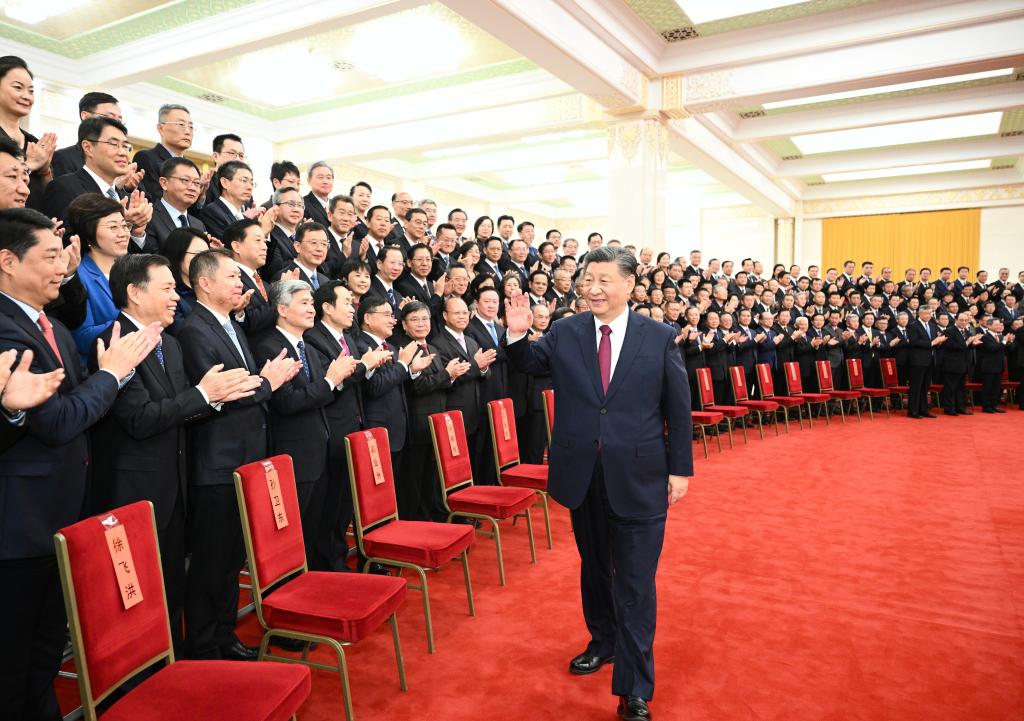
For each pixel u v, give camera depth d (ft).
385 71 34.71
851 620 10.67
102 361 6.83
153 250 10.89
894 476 20.39
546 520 14.10
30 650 6.63
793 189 58.34
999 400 36.70
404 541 9.95
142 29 29.43
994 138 45.98
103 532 5.87
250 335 10.63
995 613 10.94
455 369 13.92
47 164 10.39
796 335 32.42
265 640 7.95
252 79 35.65
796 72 29.53
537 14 23.27
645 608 7.87
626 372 8.12
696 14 27.94
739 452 24.29
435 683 8.71
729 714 8.04
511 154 50.80
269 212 12.75
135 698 5.86
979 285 38.75
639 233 33.14
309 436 10.36
